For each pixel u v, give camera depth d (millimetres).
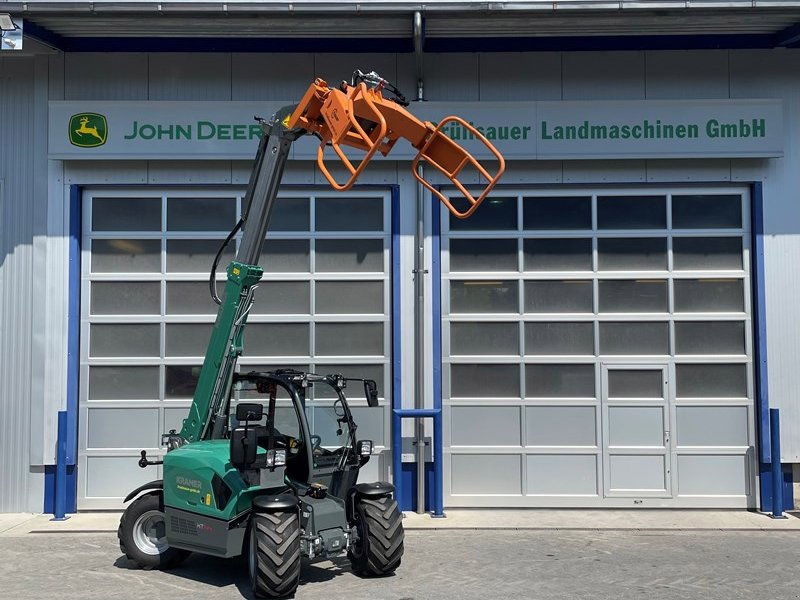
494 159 9258
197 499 6332
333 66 9406
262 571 5766
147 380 9312
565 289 9422
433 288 9281
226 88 9391
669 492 9242
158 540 6840
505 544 7637
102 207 9406
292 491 6379
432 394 9195
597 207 9461
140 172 9336
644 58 9406
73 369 9148
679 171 9367
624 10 8383
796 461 9133
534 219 9453
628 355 9359
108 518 8828
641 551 7406
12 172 9297
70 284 9195
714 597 6027
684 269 9430
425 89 9391
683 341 9367
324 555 6625
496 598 5938
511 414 9312
